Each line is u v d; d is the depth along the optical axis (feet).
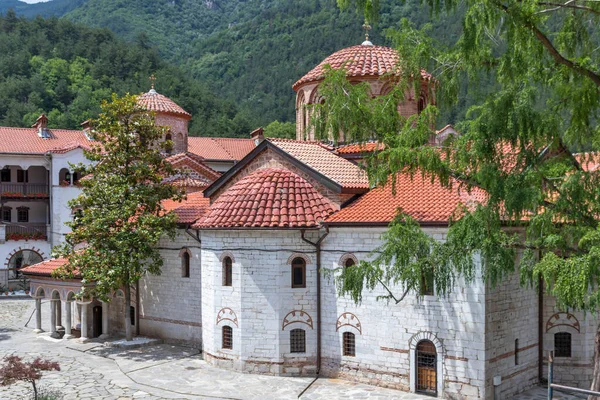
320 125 57.77
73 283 105.09
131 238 96.63
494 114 46.85
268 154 92.07
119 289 107.96
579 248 50.14
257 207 83.10
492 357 69.31
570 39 50.60
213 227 83.71
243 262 82.64
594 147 51.65
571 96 50.98
